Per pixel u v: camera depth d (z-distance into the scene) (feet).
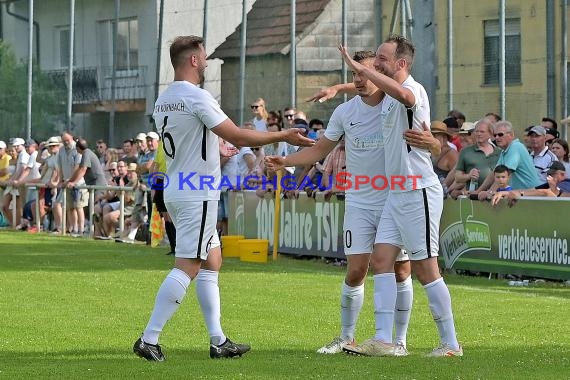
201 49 57.82
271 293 88.48
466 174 105.91
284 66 203.51
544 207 96.53
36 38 262.47
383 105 58.08
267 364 55.26
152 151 146.61
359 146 59.21
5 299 84.33
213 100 56.75
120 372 52.95
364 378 50.80
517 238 99.30
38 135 229.66
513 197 99.35
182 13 239.71
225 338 58.49
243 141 57.06
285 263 117.50
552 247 95.96
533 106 174.19
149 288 91.91
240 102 170.71
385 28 191.42
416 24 118.52
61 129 234.79
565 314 76.43
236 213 135.03
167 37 238.48
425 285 58.65
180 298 57.21
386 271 58.18
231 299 84.48
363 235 59.52
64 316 74.95
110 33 249.34
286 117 130.72
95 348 61.72
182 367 54.44
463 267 105.19
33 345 62.80
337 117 60.49
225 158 134.10
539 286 94.43
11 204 178.81
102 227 156.56
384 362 55.77
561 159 108.88
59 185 162.09
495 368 53.98
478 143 105.91
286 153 125.39
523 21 182.09
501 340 64.90
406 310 60.90
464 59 189.57
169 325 70.95
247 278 100.53
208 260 58.34
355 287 60.34
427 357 57.72
